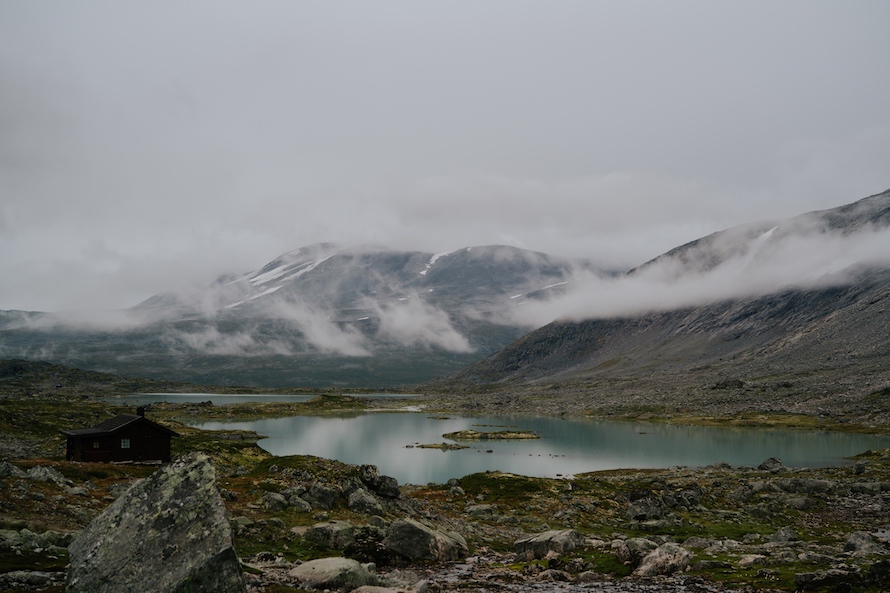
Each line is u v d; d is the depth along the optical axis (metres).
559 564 49.81
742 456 172.25
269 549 49.41
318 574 37.56
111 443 94.12
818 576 41.06
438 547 53.47
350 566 38.50
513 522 77.06
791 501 90.88
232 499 65.00
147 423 96.62
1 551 36.53
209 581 22.06
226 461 122.19
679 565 48.12
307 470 77.06
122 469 82.38
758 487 103.44
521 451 186.88
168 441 98.06
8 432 136.62
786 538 64.69
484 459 166.62
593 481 108.38
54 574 31.86
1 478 59.34
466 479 104.69
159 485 26.05
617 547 56.00
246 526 54.59
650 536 65.62
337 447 190.00
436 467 150.50
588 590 41.72
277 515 60.25
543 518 80.12
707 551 56.81
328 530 53.12
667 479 122.00
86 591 22.45
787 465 152.12
